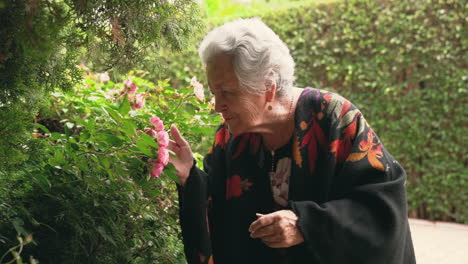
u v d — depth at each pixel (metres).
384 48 5.55
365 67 5.68
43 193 1.60
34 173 1.60
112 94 2.29
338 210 1.48
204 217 1.72
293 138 1.64
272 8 6.16
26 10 1.12
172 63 6.07
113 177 1.64
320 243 1.44
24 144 1.54
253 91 1.52
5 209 1.47
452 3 5.24
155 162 1.60
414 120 5.50
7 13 1.19
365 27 5.63
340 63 5.84
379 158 1.57
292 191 1.61
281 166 1.68
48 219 1.56
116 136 1.57
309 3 5.90
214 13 6.70
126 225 1.85
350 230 1.46
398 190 1.55
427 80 5.46
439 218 5.57
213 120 2.31
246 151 1.73
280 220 1.42
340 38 5.79
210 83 1.56
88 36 1.44
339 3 5.75
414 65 5.48
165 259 1.94
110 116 1.61
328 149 1.58
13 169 1.51
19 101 1.46
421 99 5.49
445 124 5.39
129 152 1.61
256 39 1.51
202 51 1.56
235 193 1.72
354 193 1.54
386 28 5.54
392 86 5.57
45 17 1.16
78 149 1.61
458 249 4.46
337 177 1.58
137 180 1.71
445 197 5.43
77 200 1.65
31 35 1.10
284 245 1.45
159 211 2.03
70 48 1.46
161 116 2.17
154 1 1.49
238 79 1.51
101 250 1.70
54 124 2.30
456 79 5.26
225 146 1.81
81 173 1.71
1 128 1.35
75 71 1.54
